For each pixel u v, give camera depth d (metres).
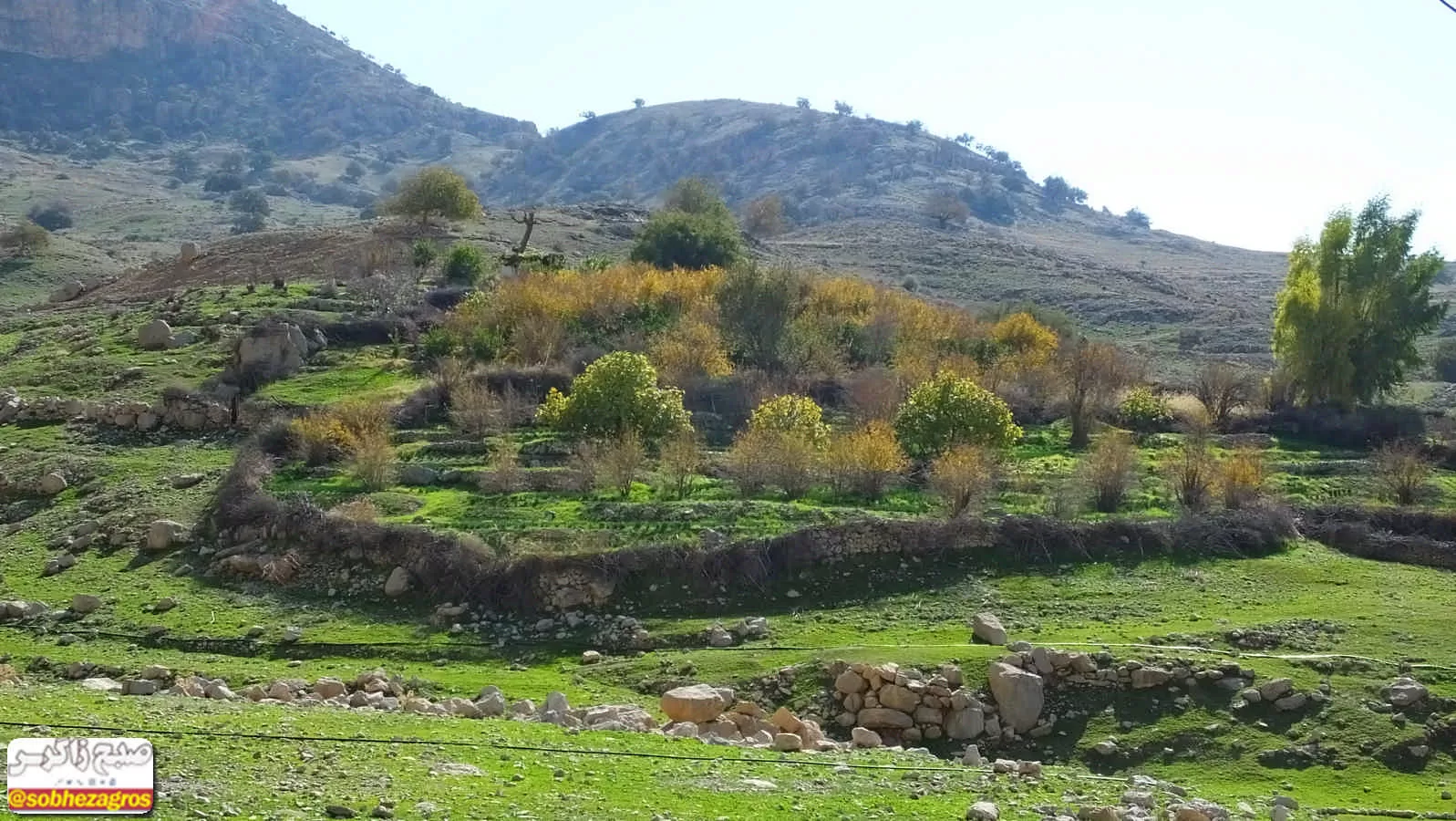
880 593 27.86
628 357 37.78
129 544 31.12
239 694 20.31
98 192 177.12
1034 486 36.84
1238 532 32.34
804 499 33.75
